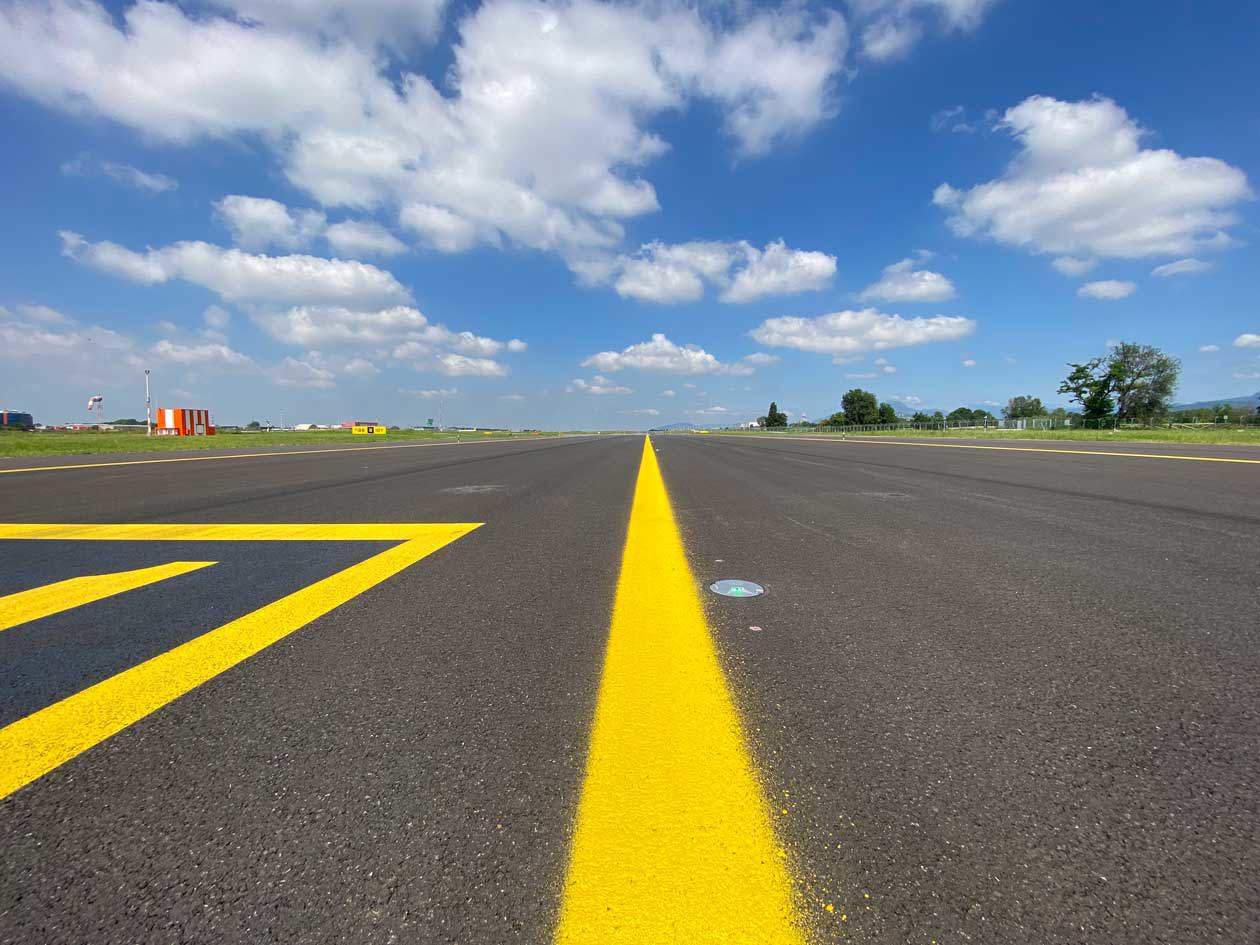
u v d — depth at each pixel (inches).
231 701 70.6
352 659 82.9
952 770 55.6
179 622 98.9
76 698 71.5
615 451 770.8
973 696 70.4
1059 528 177.8
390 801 51.8
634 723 64.4
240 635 92.6
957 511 212.4
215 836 47.8
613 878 43.1
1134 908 40.6
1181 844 46.2
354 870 44.2
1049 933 38.8
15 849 46.4
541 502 251.6
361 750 59.8
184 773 56.2
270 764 57.5
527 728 63.8
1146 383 2301.9
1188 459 456.8
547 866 44.3
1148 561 136.9
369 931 39.2
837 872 43.6
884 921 39.6
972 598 109.3
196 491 297.3
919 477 339.6
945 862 44.6
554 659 82.5
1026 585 117.8
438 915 40.3
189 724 65.2
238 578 127.5
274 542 166.7
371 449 834.2
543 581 124.1
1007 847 46.0
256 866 44.8
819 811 49.9
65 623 98.7
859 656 82.6
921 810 50.0
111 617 101.7
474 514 218.4
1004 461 459.8
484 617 100.8
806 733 62.2
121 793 53.2
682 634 91.5
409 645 88.0
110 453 698.2
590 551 153.7
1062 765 56.3
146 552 153.8
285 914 40.7
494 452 745.0
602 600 110.3
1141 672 76.9
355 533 180.4
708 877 43.2
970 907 40.7
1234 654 82.6
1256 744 59.9
